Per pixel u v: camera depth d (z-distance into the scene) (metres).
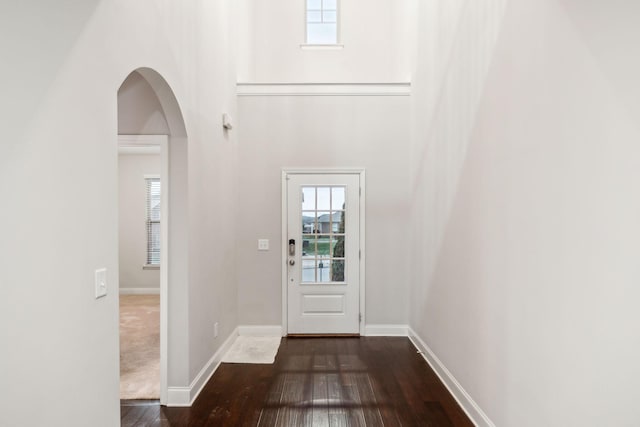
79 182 1.33
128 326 4.30
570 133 1.36
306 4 5.12
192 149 2.55
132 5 1.72
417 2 3.65
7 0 1.03
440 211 2.95
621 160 1.13
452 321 2.66
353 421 2.29
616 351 1.15
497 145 1.96
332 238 4.01
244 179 3.97
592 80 1.25
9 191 1.04
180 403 2.48
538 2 1.56
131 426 2.24
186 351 2.48
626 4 1.11
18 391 1.07
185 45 2.40
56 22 1.21
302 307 4.00
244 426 2.24
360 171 3.96
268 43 5.08
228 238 3.53
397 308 3.99
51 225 1.19
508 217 1.84
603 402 1.21
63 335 1.25
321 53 5.09
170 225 2.48
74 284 1.31
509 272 1.83
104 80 1.49
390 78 5.06
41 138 1.15
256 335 3.97
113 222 1.54
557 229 1.44
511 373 1.81
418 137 3.62
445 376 2.79
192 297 2.56
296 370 3.06
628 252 1.11
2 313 1.01
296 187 3.98
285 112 3.96
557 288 1.44
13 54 1.05
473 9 2.28
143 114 2.42
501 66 1.91
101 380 1.47
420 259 3.52
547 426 1.50
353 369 3.08
